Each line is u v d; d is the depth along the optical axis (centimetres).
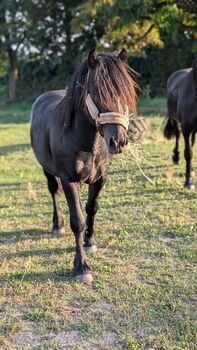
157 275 421
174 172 791
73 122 390
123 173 794
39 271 437
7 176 877
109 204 636
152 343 316
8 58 3262
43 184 797
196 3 1596
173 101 807
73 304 375
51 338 327
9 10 2741
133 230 538
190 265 441
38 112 509
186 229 532
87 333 331
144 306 367
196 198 647
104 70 339
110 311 362
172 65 2500
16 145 1268
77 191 416
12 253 488
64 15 2848
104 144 402
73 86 388
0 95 3409
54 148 414
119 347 313
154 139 1102
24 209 652
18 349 314
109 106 336
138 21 1595
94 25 2797
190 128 700
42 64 3108
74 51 2975
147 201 643
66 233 541
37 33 2870
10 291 401
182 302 372
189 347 311
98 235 525
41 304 374
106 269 434
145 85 2484
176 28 1661
